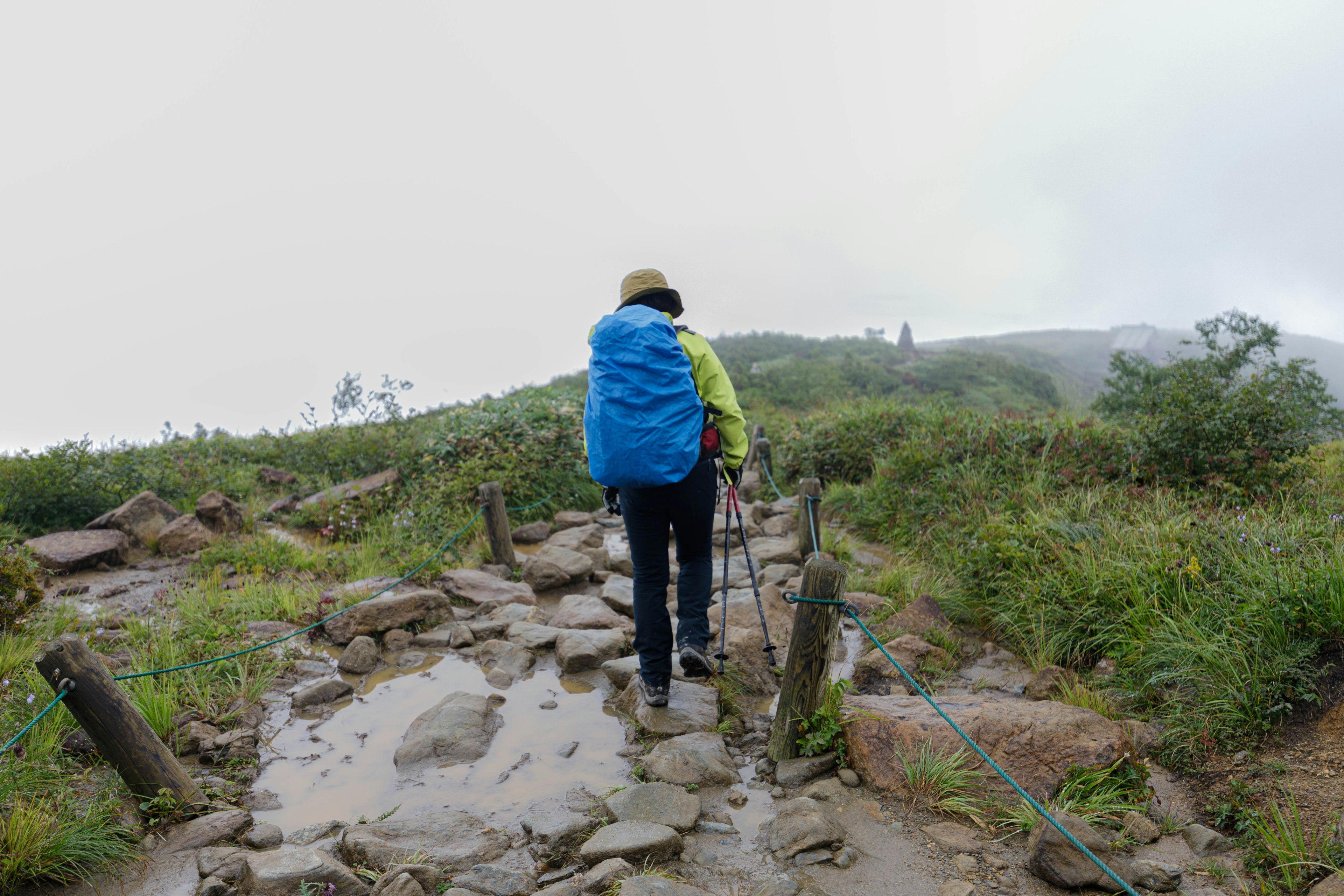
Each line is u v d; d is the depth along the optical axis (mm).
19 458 7227
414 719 3424
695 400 2961
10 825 2201
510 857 2361
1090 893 2100
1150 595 3703
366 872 2225
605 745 3141
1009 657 4020
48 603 4875
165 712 3139
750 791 2742
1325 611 2955
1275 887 2061
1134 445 6004
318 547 6477
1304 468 5484
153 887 2197
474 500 7246
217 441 10680
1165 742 2889
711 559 3344
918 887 2148
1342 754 2514
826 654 2812
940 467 6715
